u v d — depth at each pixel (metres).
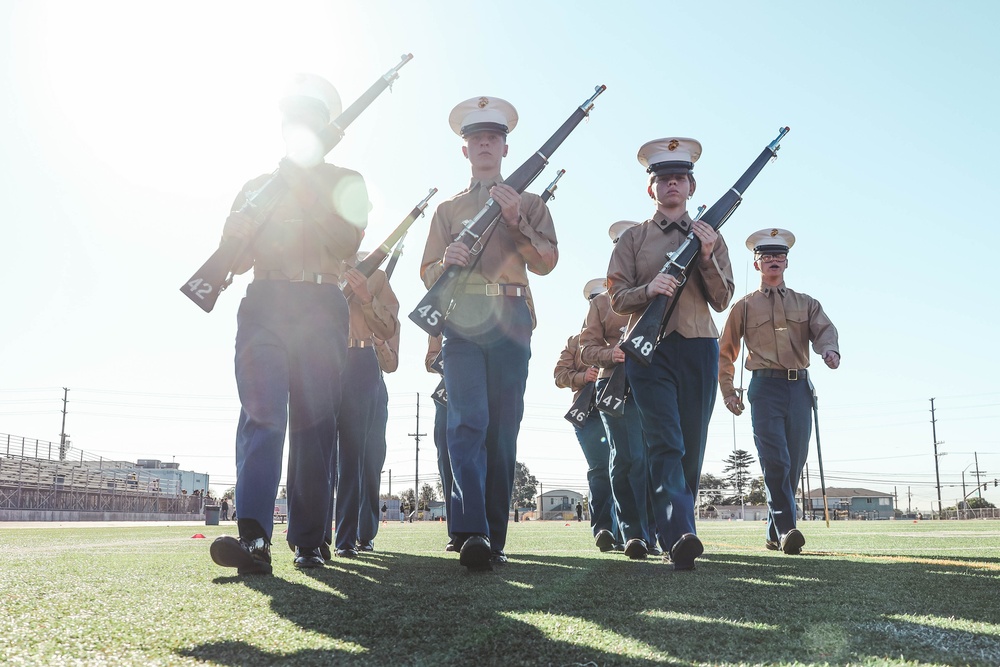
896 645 1.92
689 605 2.60
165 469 69.31
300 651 1.89
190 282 3.71
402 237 5.78
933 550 6.55
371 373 6.15
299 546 4.31
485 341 4.72
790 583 3.34
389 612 2.45
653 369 4.79
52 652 1.83
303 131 4.03
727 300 4.93
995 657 1.79
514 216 4.60
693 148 5.30
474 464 4.46
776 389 7.00
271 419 3.78
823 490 7.26
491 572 3.98
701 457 4.96
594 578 3.63
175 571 3.76
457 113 5.17
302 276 3.98
